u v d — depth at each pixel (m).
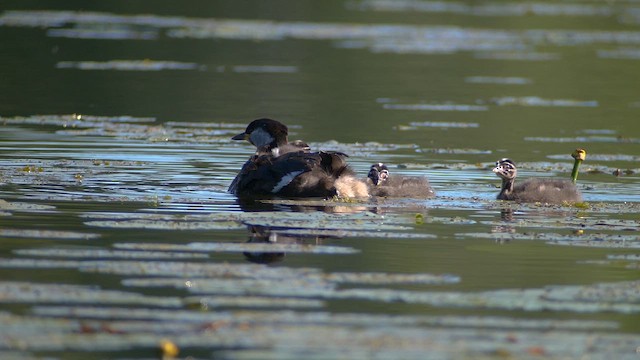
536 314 12.85
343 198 19.61
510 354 11.38
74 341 11.30
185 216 17.44
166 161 23.52
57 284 13.27
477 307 13.08
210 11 65.00
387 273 14.39
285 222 17.27
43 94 35.50
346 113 33.50
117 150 24.81
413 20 63.88
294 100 35.94
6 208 17.70
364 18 64.19
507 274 14.52
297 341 11.55
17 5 62.81
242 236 16.20
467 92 39.34
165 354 11.17
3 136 26.45
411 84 41.00
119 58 45.53
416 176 20.83
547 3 74.56
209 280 13.69
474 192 21.02
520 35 58.53
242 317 12.27
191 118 31.38
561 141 29.17
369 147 27.05
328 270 14.44
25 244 15.26
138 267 14.12
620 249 16.14
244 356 11.09
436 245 16.14
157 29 55.97
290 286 13.59
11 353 11.05
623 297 13.52
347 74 43.09
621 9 72.12
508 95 38.88
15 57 44.25
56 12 61.25
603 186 22.02
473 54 50.56
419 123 31.95
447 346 11.57
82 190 19.59
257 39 53.34
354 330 12.00
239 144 26.58
